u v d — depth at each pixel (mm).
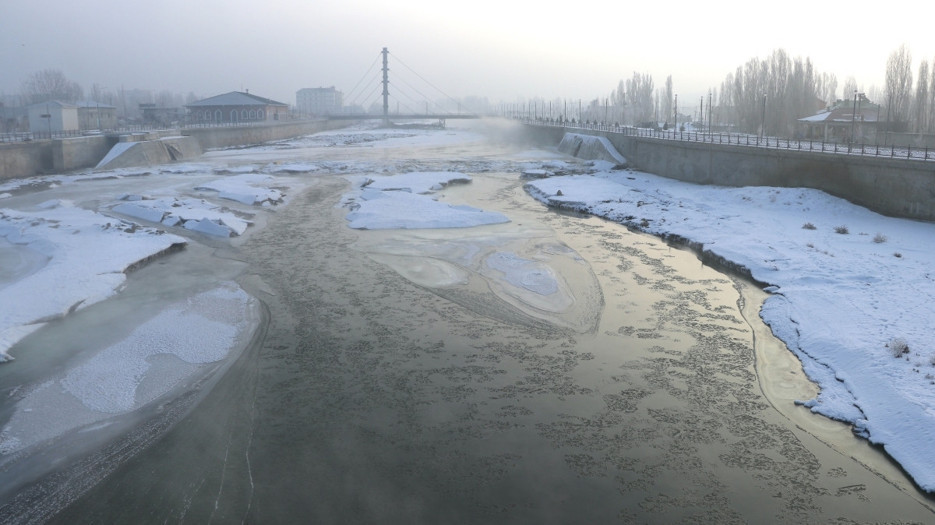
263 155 108062
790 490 17484
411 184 67812
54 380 23062
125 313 29703
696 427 20484
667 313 29922
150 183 70375
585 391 22734
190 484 17516
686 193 58312
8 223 46250
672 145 68625
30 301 29875
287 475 17922
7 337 26062
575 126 120500
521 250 41062
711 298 31906
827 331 26188
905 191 43562
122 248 39719
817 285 31766
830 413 20984
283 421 20672
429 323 28719
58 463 18422
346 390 22688
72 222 46844
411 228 47531
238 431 20062
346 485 17516
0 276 35438
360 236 45188
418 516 16359
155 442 19438
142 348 25750
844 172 48156
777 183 54375
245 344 26375
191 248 42219
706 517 16453
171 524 15992
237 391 22531
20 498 16953
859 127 69875
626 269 36844
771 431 20219
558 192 61031
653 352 25812
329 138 154625
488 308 30562
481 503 16875
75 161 81500
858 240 38719
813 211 46719
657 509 16734
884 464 18578
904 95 75500
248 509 16531
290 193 64562
